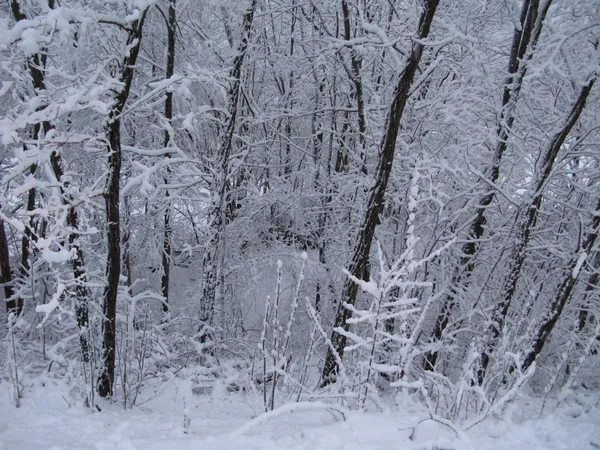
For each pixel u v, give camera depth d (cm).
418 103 796
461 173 705
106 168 481
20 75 493
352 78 790
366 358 446
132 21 482
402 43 799
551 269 852
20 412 412
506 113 719
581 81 586
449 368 799
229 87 766
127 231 816
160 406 516
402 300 338
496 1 832
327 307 918
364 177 821
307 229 1005
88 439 336
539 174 623
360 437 269
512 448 262
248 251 1052
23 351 623
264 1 884
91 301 504
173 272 1215
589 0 671
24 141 410
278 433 306
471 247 804
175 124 926
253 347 817
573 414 407
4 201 390
